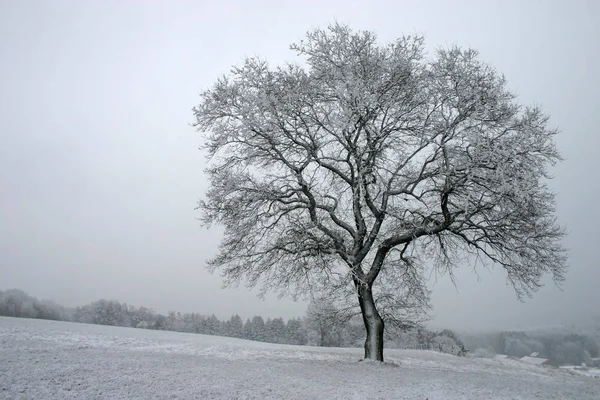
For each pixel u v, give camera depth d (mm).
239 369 11789
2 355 11281
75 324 31938
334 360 17516
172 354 15117
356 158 16094
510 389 11438
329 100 16938
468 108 15453
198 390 8555
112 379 8938
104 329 27797
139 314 80938
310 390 9461
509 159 14180
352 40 17094
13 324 22375
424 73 16719
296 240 16766
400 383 11086
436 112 16438
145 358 12781
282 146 17422
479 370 19078
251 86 17156
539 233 15789
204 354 16250
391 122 16828
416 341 41656
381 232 17688
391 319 20312
